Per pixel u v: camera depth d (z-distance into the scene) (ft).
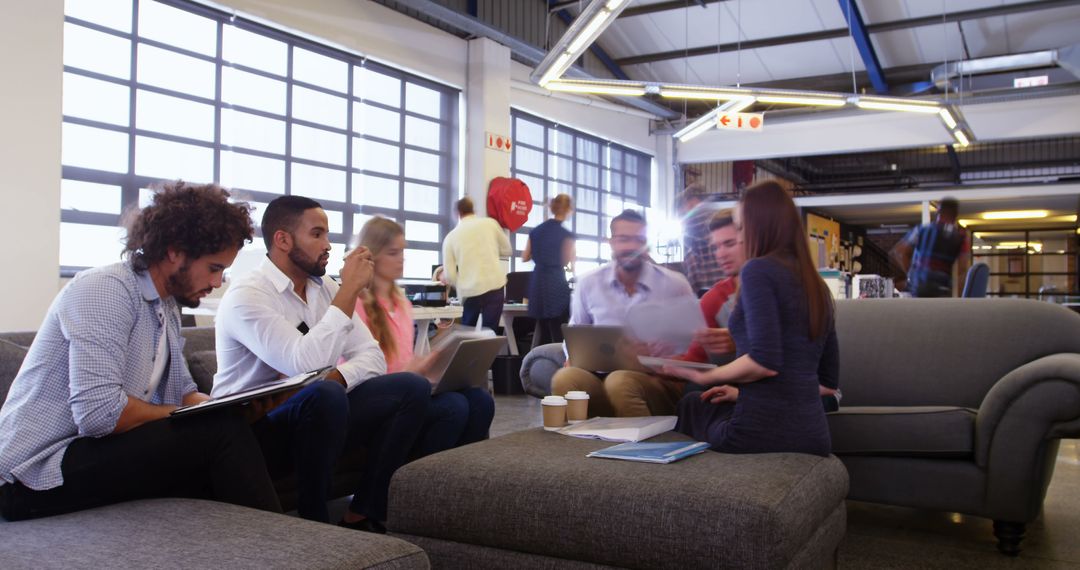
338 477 8.07
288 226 7.26
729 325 6.97
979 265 19.10
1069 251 52.54
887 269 63.10
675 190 42.88
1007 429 7.66
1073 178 38.24
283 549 3.72
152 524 4.17
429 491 5.79
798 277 6.59
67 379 4.92
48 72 17.04
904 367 9.92
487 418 8.94
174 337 5.71
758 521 4.77
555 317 19.65
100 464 4.85
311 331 6.86
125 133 19.54
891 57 37.47
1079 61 31.50
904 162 52.16
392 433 7.52
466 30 28.19
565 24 35.32
